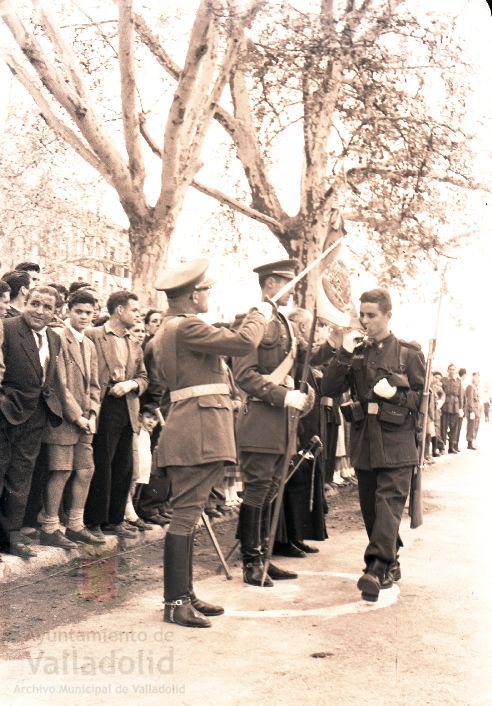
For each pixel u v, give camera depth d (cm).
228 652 333
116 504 557
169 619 378
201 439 392
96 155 823
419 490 466
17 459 475
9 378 473
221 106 1045
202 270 414
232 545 577
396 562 456
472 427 1711
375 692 287
